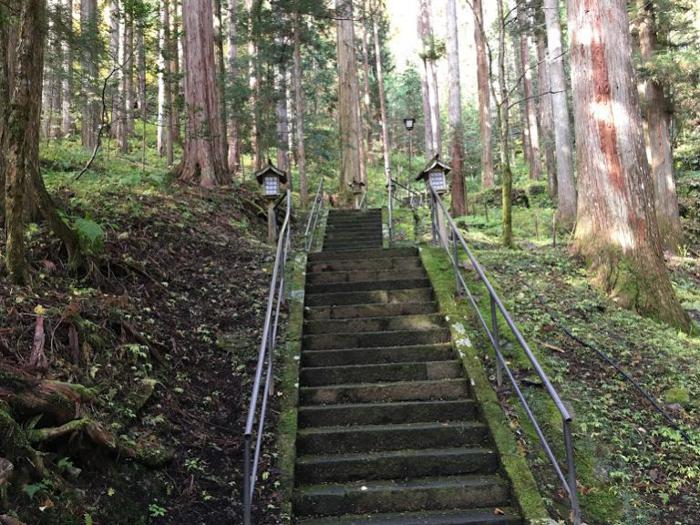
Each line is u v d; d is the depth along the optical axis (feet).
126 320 16.01
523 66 82.23
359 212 44.75
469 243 33.76
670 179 46.34
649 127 47.85
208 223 30.12
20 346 12.51
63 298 15.16
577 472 13.44
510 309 21.31
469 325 19.26
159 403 14.15
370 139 124.16
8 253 14.56
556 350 18.88
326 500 12.51
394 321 19.65
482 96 71.67
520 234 46.85
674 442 14.75
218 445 13.78
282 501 12.23
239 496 12.27
